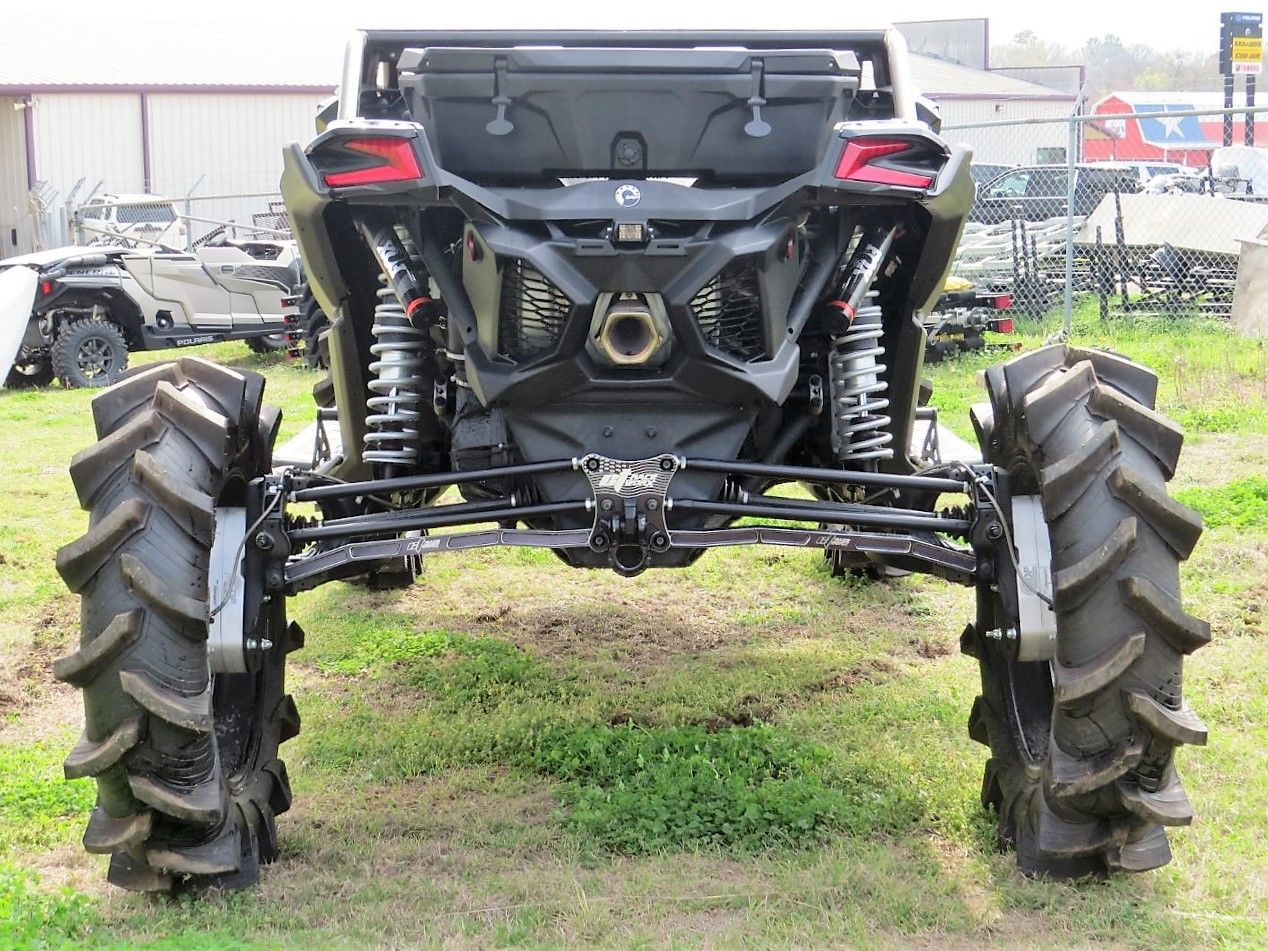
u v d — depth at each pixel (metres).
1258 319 15.95
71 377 16.62
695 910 3.86
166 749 3.63
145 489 3.71
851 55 4.49
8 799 4.75
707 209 4.18
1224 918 3.73
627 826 4.43
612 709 5.62
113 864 3.92
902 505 5.11
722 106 4.34
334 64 40.03
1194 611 6.48
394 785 4.92
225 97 36.59
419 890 4.00
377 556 4.20
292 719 4.54
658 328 4.17
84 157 34.94
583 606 7.18
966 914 3.78
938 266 4.74
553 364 4.27
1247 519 7.83
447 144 4.38
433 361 5.14
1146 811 3.63
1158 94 46.06
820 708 5.56
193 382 4.14
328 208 4.61
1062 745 3.76
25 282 16.22
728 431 4.43
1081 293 19.09
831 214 4.70
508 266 4.26
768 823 4.40
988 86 44.75
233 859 3.88
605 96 4.32
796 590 7.31
